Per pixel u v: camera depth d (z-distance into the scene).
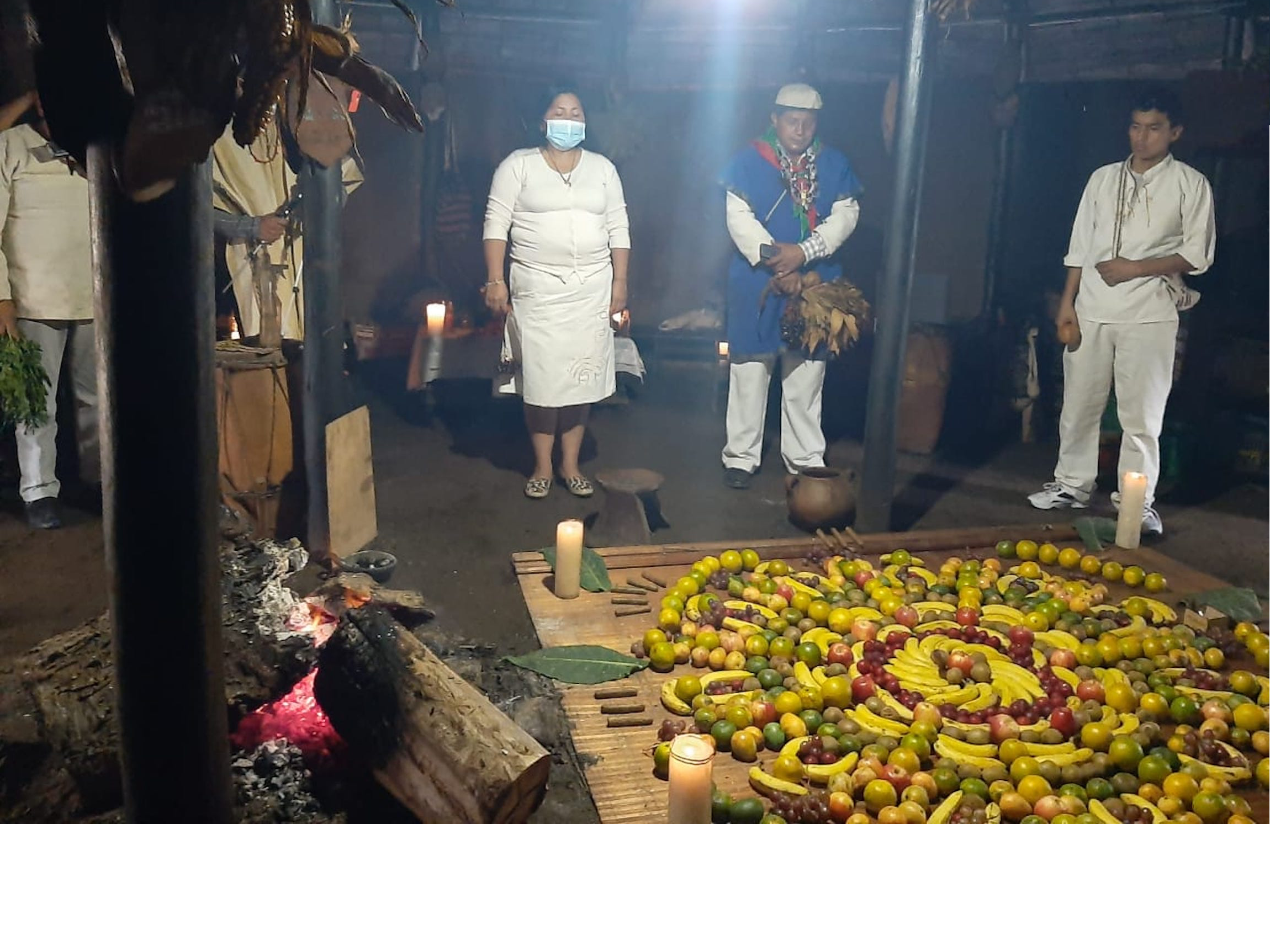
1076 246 6.05
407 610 4.21
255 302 5.84
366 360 8.59
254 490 4.79
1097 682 3.81
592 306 5.93
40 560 5.01
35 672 3.13
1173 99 5.63
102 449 2.27
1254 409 7.22
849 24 8.03
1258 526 6.25
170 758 2.41
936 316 8.39
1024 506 6.50
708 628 4.24
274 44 2.08
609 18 8.62
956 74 7.90
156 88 1.99
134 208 2.12
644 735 3.67
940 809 3.15
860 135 8.84
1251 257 7.22
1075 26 7.23
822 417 8.28
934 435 7.57
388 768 3.03
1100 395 6.17
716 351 8.69
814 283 6.26
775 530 5.91
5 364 4.88
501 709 3.70
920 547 5.43
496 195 5.82
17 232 5.11
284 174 5.89
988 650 4.11
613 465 6.99
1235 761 3.44
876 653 4.01
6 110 2.89
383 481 6.47
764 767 3.44
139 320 2.17
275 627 3.43
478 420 7.87
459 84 8.88
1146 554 5.38
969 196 8.58
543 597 4.70
